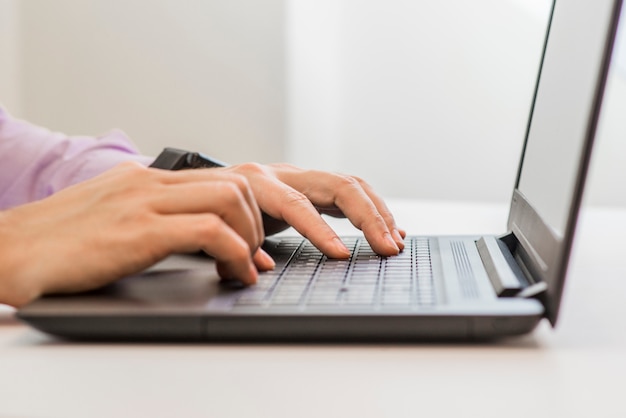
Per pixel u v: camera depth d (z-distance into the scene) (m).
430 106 1.98
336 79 2.02
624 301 0.61
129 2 1.98
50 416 0.37
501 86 1.93
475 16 1.92
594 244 0.94
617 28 0.43
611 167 1.75
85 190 0.58
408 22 1.96
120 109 2.02
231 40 1.94
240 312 0.47
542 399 0.38
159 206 0.54
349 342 0.48
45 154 0.94
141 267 0.52
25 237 0.55
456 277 0.55
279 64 1.93
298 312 0.47
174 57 1.97
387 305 0.48
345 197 0.72
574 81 0.55
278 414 0.36
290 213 0.68
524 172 0.72
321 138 2.03
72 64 2.03
